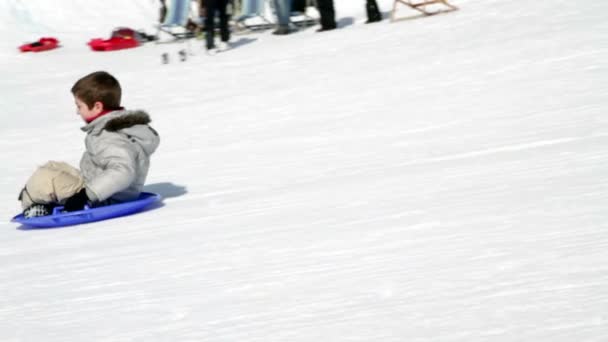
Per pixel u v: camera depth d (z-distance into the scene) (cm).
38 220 655
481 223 482
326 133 955
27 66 2072
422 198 579
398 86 1166
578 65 1082
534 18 1552
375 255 444
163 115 1230
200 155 937
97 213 655
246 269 450
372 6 2002
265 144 946
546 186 560
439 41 1502
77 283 466
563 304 336
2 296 458
